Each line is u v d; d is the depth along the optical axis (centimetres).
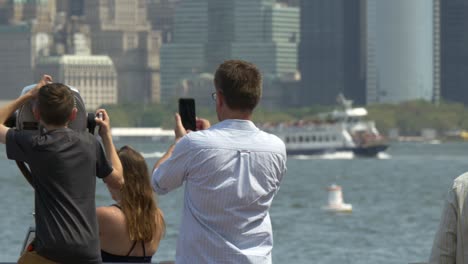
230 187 1731
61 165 1808
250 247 1744
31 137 1816
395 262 7625
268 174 1755
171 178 1755
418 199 15850
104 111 1942
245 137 1756
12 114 1920
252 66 1772
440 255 1686
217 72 1769
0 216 11506
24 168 1897
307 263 7656
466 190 1667
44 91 1827
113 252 2111
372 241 9119
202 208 1739
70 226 1802
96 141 1867
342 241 9138
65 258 1802
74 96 1883
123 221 2098
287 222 11231
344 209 12850
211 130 1767
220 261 1727
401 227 10650
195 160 1736
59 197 1808
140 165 2120
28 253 1817
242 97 1758
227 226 1736
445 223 1683
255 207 1748
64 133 1827
